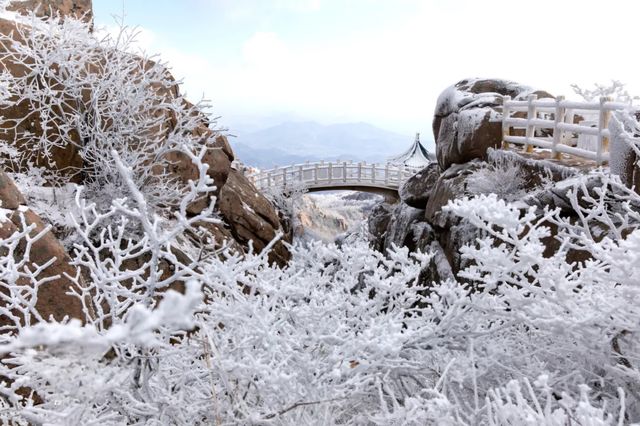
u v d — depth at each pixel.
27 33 5.79
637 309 1.54
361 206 39.81
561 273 1.64
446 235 7.71
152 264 1.47
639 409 1.61
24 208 3.16
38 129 5.70
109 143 5.39
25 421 1.42
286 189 20.41
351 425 1.85
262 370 1.47
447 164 9.39
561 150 6.59
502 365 1.82
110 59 6.11
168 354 1.60
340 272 2.35
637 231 1.49
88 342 0.63
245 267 1.76
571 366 1.86
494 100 8.87
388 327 1.74
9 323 2.69
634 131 2.36
